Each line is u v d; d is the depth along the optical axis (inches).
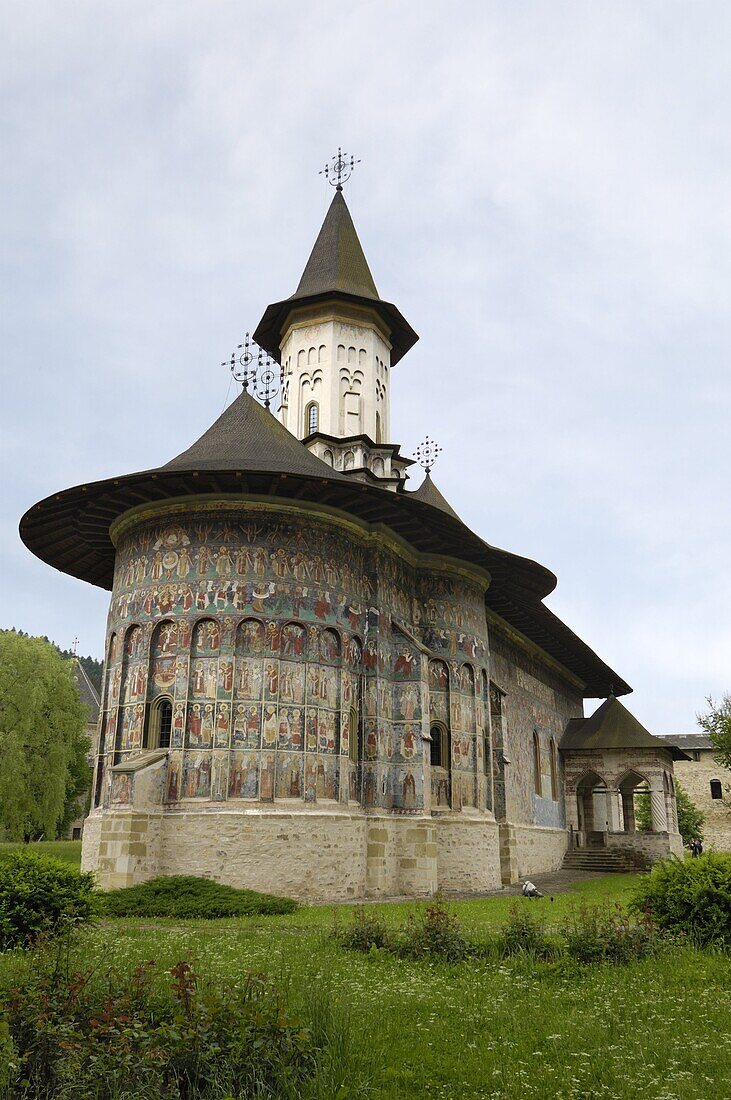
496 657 1603.1
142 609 1061.1
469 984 503.2
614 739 1940.2
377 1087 337.1
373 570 1176.8
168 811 972.6
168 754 991.6
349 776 1085.1
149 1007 350.9
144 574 1075.3
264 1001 358.9
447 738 1263.5
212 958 554.9
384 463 1569.9
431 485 1561.3
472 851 1231.5
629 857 1764.3
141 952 574.6
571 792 1945.1
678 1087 333.4
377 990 479.2
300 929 733.3
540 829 1729.8
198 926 752.3
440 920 604.7
